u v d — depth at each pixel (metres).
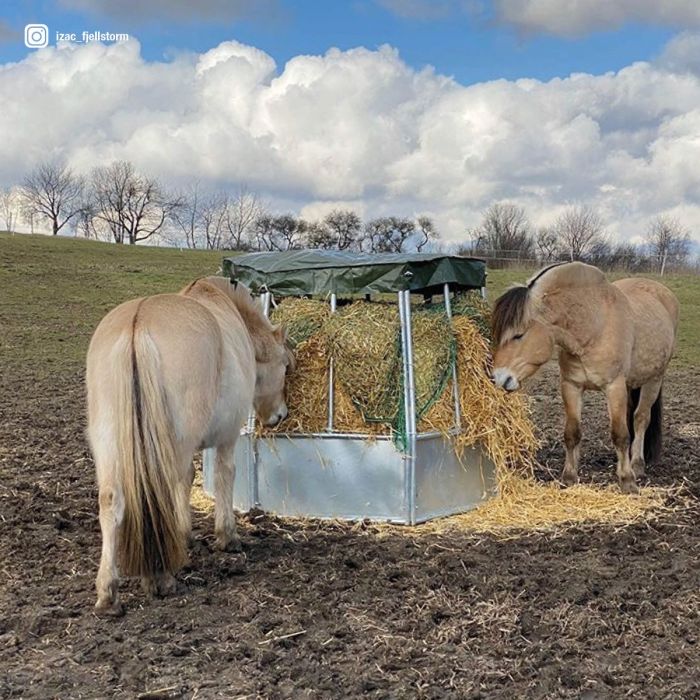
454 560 5.58
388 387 6.51
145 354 4.41
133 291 30.61
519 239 50.72
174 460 4.47
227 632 4.32
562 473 8.03
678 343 21.36
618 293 7.46
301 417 6.72
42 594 4.87
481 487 7.01
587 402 13.14
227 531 5.69
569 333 7.12
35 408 11.95
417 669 3.96
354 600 4.83
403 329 6.45
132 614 4.56
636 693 3.76
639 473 8.20
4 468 8.17
